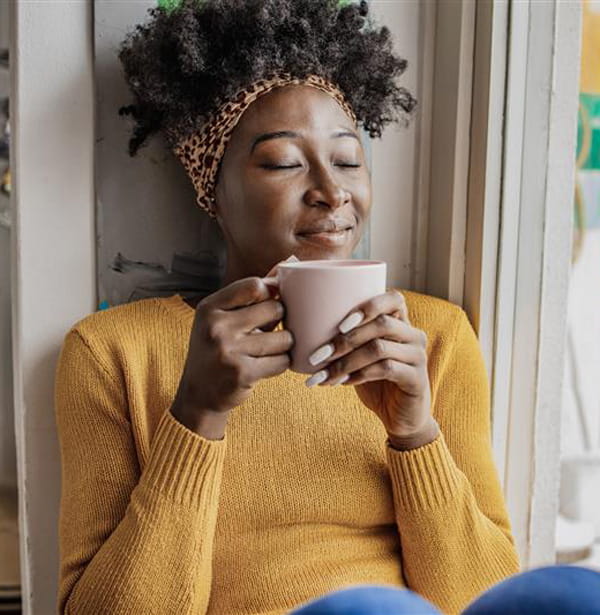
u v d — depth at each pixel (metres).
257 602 0.96
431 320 1.13
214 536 1.02
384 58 1.13
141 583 0.86
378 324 0.75
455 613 1.00
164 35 1.06
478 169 1.22
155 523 0.86
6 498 2.28
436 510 0.97
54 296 1.19
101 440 1.00
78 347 1.04
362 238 1.31
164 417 0.88
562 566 0.44
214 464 0.87
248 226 1.02
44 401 1.20
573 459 1.77
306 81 1.01
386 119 1.20
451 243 1.26
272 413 1.03
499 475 1.34
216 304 0.77
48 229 1.17
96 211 1.19
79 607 0.89
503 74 1.19
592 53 1.57
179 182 1.21
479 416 1.12
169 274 1.23
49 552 1.24
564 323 1.34
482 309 1.25
